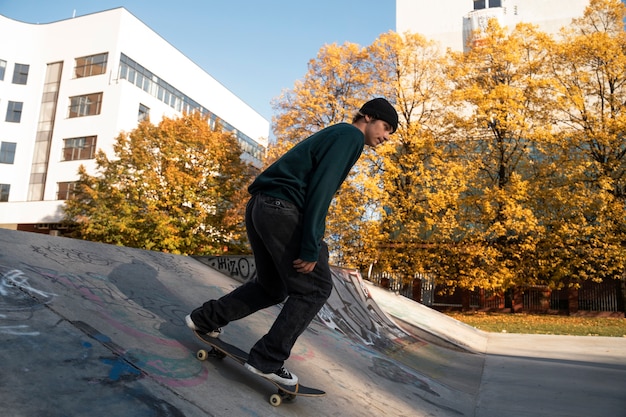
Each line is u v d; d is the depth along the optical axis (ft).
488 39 66.03
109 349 6.49
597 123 59.31
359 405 8.57
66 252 10.84
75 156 98.02
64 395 5.04
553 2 96.73
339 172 6.48
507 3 99.45
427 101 69.00
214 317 7.23
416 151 63.67
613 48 60.08
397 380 11.94
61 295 7.79
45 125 103.76
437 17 104.01
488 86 65.67
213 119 126.52
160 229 65.98
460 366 17.25
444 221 59.77
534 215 62.85
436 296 76.84
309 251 6.28
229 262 17.13
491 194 58.95
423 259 61.93
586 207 57.31
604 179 56.49
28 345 5.78
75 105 100.37
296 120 70.13
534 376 15.37
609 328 42.24
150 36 106.83
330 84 69.77
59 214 92.38
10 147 102.94
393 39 68.69
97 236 70.74
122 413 5.10
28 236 10.90
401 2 107.14
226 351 6.95
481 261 63.52
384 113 7.22
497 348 24.58
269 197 6.55
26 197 101.81
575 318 56.39
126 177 72.38
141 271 11.90
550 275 64.75
